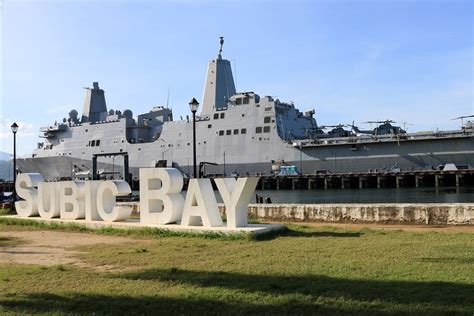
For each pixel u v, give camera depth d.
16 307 8.41
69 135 95.94
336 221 22.36
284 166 75.88
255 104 78.38
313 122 87.44
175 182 18.86
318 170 75.62
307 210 23.17
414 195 59.25
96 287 9.72
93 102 101.69
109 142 90.19
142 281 10.13
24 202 23.88
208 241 15.98
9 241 17.09
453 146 68.81
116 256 13.41
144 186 19.36
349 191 70.56
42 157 97.88
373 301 8.19
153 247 14.91
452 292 8.58
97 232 19.19
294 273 10.51
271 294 8.80
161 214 18.83
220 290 9.19
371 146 73.38
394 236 16.11
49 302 8.65
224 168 78.94
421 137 69.75
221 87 90.00
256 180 17.78
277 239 16.00
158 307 8.18
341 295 8.60
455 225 19.83
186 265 11.87
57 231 19.91
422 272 10.23
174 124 84.75
